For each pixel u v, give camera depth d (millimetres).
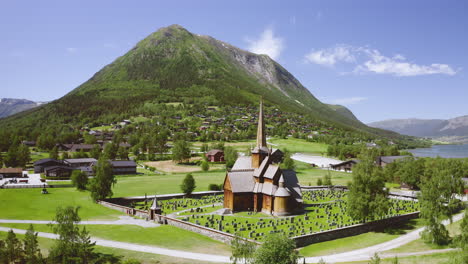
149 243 67812
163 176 170250
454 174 119000
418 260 58219
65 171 166000
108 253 61562
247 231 75562
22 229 76750
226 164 192250
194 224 78250
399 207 102812
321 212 96562
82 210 98625
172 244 67562
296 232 74375
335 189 143250
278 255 46625
